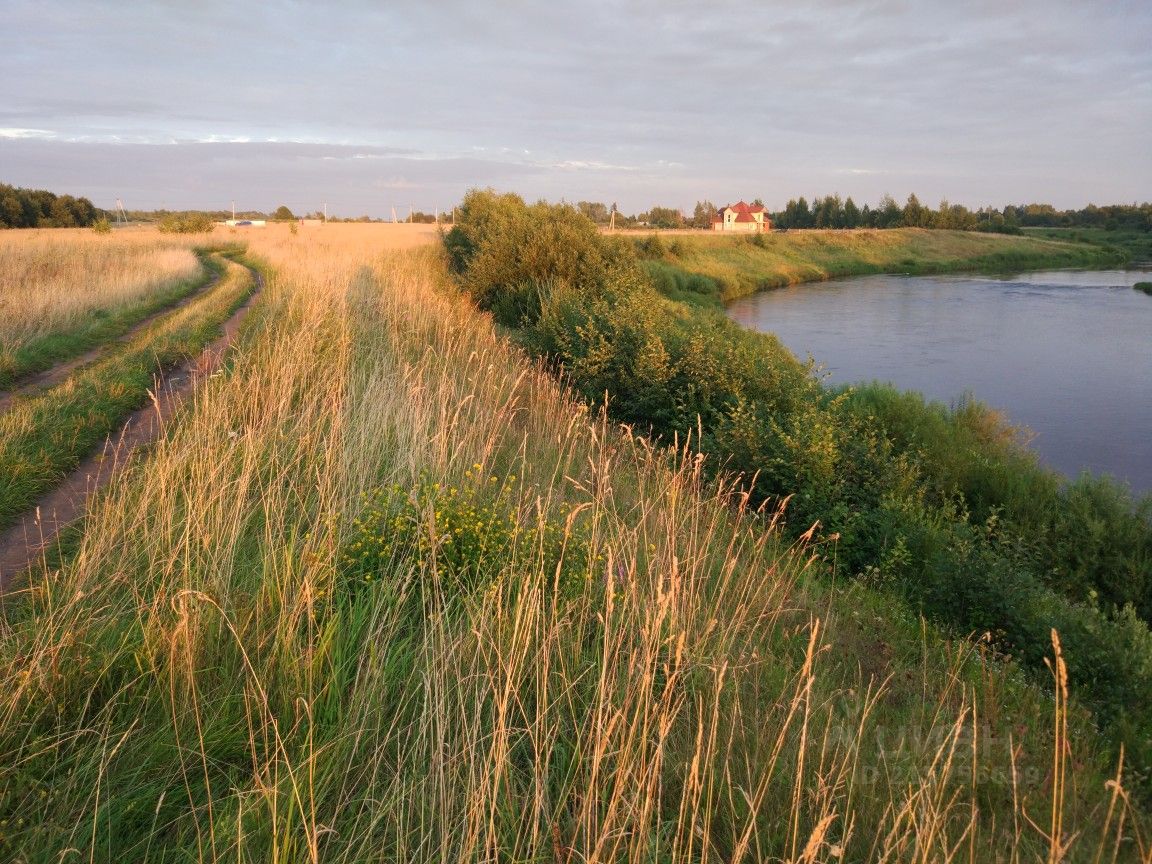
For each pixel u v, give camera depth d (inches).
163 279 837.8
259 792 115.1
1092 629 229.8
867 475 362.0
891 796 125.6
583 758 127.4
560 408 394.9
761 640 183.5
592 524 207.0
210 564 170.7
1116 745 174.9
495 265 841.5
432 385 353.4
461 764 124.0
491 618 154.0
